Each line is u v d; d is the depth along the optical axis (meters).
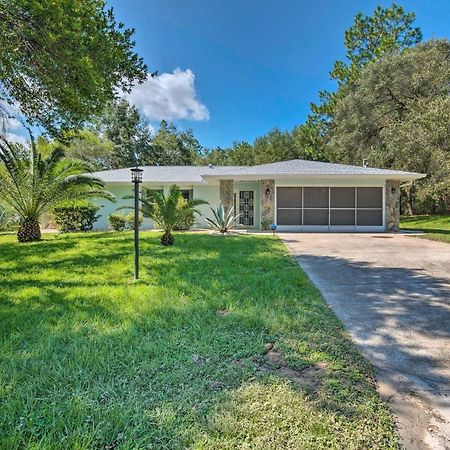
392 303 4.23
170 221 9.34
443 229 15.90
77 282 5.22
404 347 2.99
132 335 3.09
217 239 10.91
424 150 13.55
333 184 15.12
